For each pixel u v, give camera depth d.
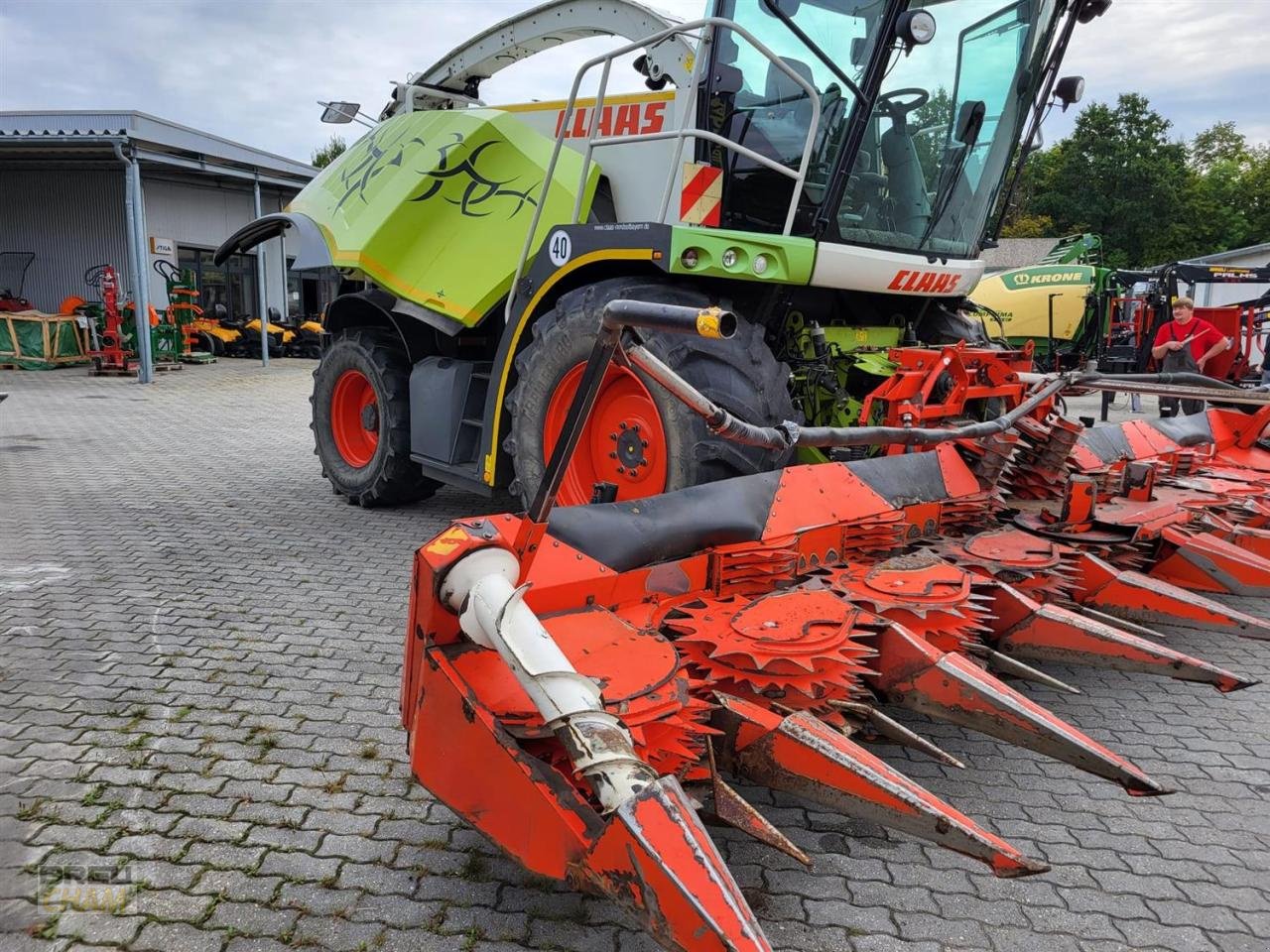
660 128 5.23
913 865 2.58
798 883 2.48
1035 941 2.28
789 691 2.46
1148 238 43.81
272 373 18.14
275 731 3.24
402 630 4.23
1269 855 2.68
